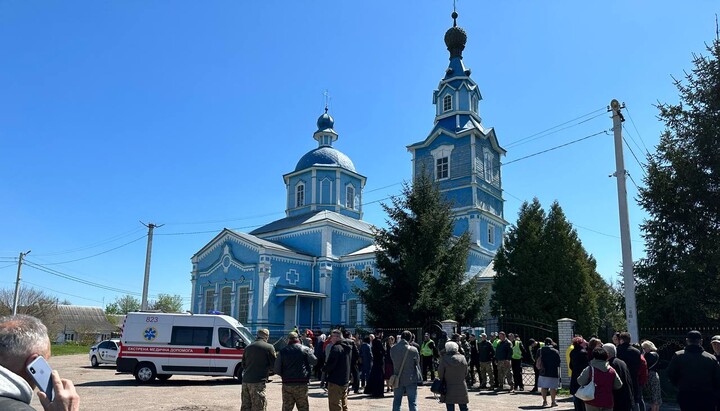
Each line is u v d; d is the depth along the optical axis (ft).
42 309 233.14
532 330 78.69
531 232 105.09
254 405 33.55
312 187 162.71
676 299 59.16
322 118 174.91
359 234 148.77
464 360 34.55
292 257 133.69
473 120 148.56
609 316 129.18
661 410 47.73
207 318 67.46
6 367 8.32
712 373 28.96
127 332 66.28
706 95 63.72
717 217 62.08
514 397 55.67
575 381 35.65
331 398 36.81
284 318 129.39
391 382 35.12
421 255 83.10
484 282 117.80
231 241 137.59
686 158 63.10
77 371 86.28
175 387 62.03
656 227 65.10
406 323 79.71
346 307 134.41
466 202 138.10
